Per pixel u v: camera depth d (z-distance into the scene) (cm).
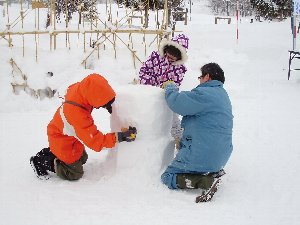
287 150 506
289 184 408
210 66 382
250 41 1259
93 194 376
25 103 698
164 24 875
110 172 412
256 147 516
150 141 396
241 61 1030
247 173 434
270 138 552
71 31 796
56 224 326
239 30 1401
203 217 338
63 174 403
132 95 389
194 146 366
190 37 1243
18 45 809
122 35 945
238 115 662
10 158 472
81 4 921
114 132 381
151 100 389
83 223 328
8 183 401
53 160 404
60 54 787
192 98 364
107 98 366
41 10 1714
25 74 743
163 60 467
